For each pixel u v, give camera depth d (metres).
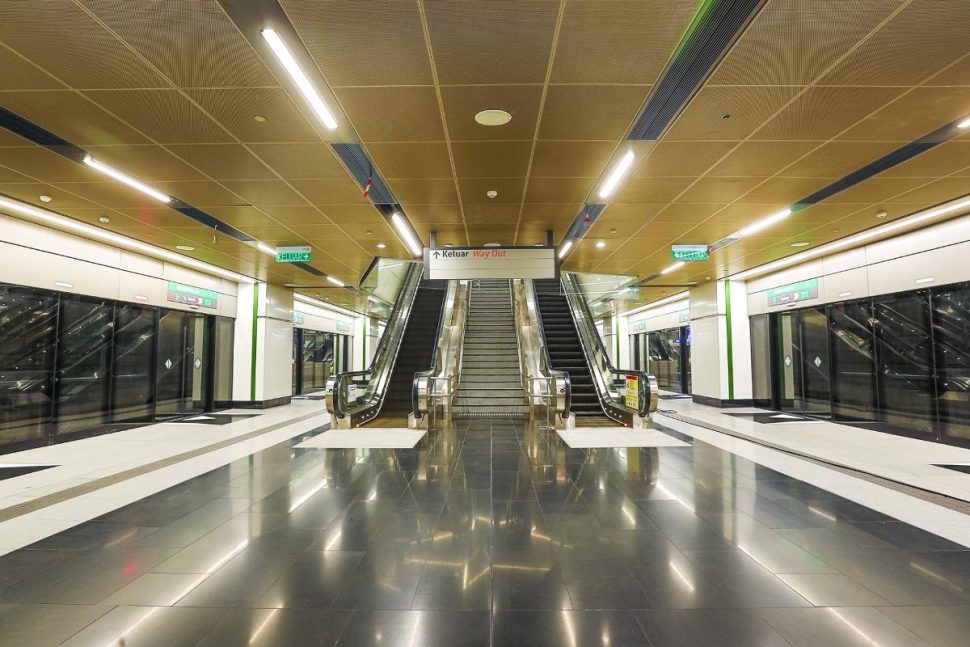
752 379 12.05
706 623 2.38
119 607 2.54
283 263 10.05
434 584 2.79
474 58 3.21
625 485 4.81
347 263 10.09
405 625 2.37
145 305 9.37
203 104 3.76
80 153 4.60
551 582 2.80
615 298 16.36
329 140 4.38
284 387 13.40
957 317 7.04
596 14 2.79
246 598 2.63
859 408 8.82
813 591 2.69
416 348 11.73
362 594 2.67
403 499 4.37
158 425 9.17
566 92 3.62
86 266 8.01
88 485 4.87
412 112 3.91
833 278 9.30
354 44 3.05
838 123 4.09
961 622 2.38
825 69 3.32
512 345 12.27
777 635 2.28
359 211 6.47
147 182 5.37
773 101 3.75
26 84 3.46
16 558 3.14
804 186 5.58
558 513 3.99
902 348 7.93
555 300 13.91
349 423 8.45
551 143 4.48
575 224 7.21
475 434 7.74
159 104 3.75
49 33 2.91
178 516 3.93
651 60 3.23
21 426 7.02
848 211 6.55
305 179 5.31
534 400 9.29
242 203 6.12
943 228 7.16
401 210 6.52
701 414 10.55
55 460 6.10
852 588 2.72
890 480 4.97
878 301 8.35
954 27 2.88
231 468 5.57
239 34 2.94
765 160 4.85
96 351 8.36
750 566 3.00
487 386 10.77
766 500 4.31
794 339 10.72
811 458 6.00
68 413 7.82
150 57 3.17
